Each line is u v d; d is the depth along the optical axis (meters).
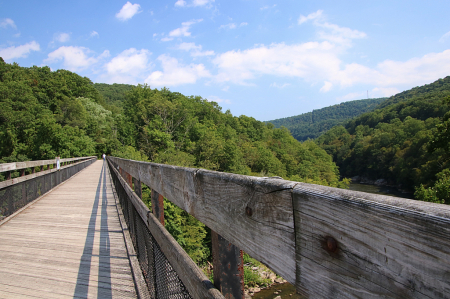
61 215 5.79
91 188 9.55
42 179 8.07
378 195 0.44
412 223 0.37
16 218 5.57
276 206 0.66
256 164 61.59
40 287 2.85
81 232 4.65
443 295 0.32
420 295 0.36
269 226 0.68
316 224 0.54
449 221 0.31
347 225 0.47
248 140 85.31
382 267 0.41
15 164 5.86
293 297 16.17
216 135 62.47
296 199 0.59
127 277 3.03
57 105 62.59
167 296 1.52
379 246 0.42
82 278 3.03
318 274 0.53
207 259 21.14
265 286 17.59
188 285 1.15
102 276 3.06
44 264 3.41
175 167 1.50
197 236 20.25
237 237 0.84
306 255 0.56
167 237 1.50
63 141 42.28
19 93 53.59
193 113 63.91
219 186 0.96
